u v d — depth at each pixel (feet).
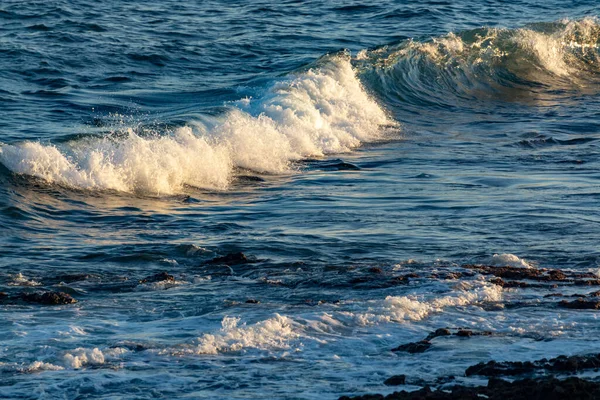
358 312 100.83
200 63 312.29
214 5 431.84
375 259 128.77
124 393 77.25
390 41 359.66
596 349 89.86
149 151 181.27
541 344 91.40
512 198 171.01
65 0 424.87
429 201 169.58
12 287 111.55
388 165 208.33
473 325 98.22
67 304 105.19
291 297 108.47
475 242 138.92
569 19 379.14
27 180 164.96
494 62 332.80
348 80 284.20
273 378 81.30
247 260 127.24
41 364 83.51
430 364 85.10
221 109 227.81
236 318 98.12
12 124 216.74
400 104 291.58
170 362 85.25
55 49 316.60
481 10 433.48
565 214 157.69
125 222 152.46
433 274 118.73
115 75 288.92
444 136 247.29
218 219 155.84
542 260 128.98
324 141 228.84
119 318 100.07
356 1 442.09
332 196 175.22
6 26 359.46
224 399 76.02
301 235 143.23
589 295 110.73
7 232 141.49
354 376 81.97
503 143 235.20
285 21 393.09
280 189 183.32
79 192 166.71
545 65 340.80
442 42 333.01
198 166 187.62
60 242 137.39
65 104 244.83
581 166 205.26
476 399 71.97
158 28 367.86
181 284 114.93
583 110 288.30
